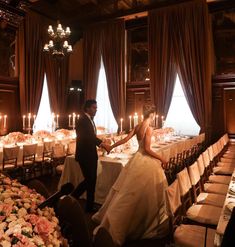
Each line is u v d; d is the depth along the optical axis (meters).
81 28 11.95
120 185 3.68
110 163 4.47
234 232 1.82
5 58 9.23
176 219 2.74
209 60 9.21
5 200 1.51
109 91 11.03
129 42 11.02
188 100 9.44
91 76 11.41
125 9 10.70
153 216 3.50
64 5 11.22
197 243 2.37
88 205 4.27
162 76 9.79
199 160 3.99
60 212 1.85
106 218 3.33
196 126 9.80
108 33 11.06
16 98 9.70
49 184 5.98
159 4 9.89
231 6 9.05
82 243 1.79
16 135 6.34
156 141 7.41
